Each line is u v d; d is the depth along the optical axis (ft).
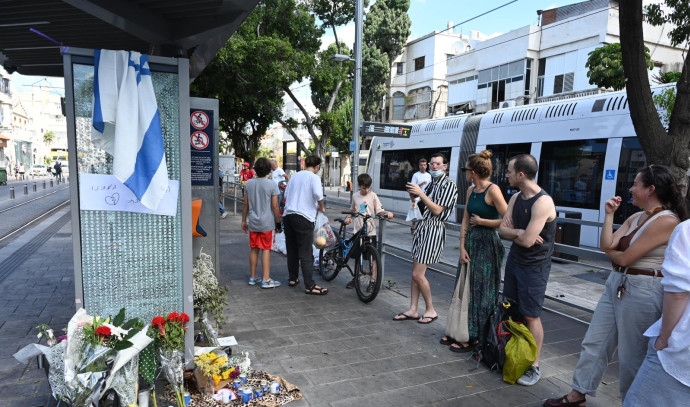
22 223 38.88
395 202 47.34
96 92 8.69
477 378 11.18
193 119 14.20
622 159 25.93
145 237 9.68
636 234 8.18
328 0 66.69
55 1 10.30
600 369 9.25
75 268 9.20
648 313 8.01
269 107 70.90
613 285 8.77
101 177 9.16
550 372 11.72
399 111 118.21
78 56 8.79
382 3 104.78
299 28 63.82
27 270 21.42
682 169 17.97
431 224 14.48
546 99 72.13
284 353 12.35
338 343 13.16
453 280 21.72
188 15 11.02
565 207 29.04
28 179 137.49
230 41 55.98
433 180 14.64
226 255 26.21
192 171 14.29
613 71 44.24
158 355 8.94
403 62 117.91
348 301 17.48
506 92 81.46
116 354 7.77
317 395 10.06
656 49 68.80
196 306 11.77
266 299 17.47
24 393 9.65
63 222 39.70
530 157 10.73
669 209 8.02
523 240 10.49
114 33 13.20
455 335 12.55
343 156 134.92
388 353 12.53
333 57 51.21
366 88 105.40
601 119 27.25
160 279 9.88
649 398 6.24
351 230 26.68
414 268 14.96
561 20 74.95
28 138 192.85
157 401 9.39
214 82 61.87
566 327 15.42
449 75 96.63
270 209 18.72
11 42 13.94
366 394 10.18
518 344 10.71
